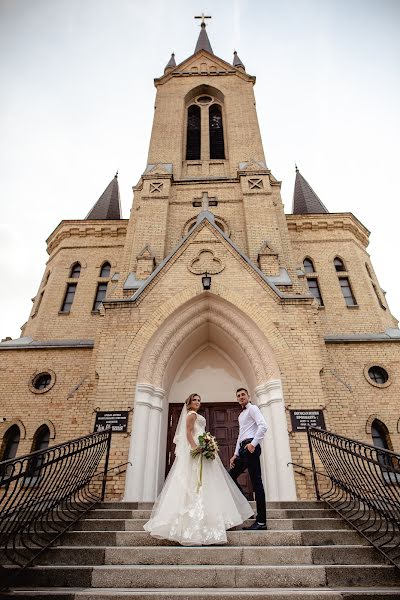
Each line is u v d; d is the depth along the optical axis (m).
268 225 14.26
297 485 8.39
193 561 4.75
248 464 6.01
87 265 16.83
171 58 25.52
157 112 19.67
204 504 5.18
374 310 14.91
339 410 11.44
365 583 4.28
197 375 11.86
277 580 4.25
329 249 16.97
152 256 12.85
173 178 16.30
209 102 20.77
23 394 12.25
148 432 9.31
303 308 10.76
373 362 12.55
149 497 8.63
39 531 5.56
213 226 12.51
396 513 5.49
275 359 10.02
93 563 4.79
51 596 3.80
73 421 11.65
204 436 5.70
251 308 10.75
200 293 10.98
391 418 11.45
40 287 17.25
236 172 16.70
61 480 6.18
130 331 10.38
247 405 6.63
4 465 4.79
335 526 5.92
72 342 13.79
